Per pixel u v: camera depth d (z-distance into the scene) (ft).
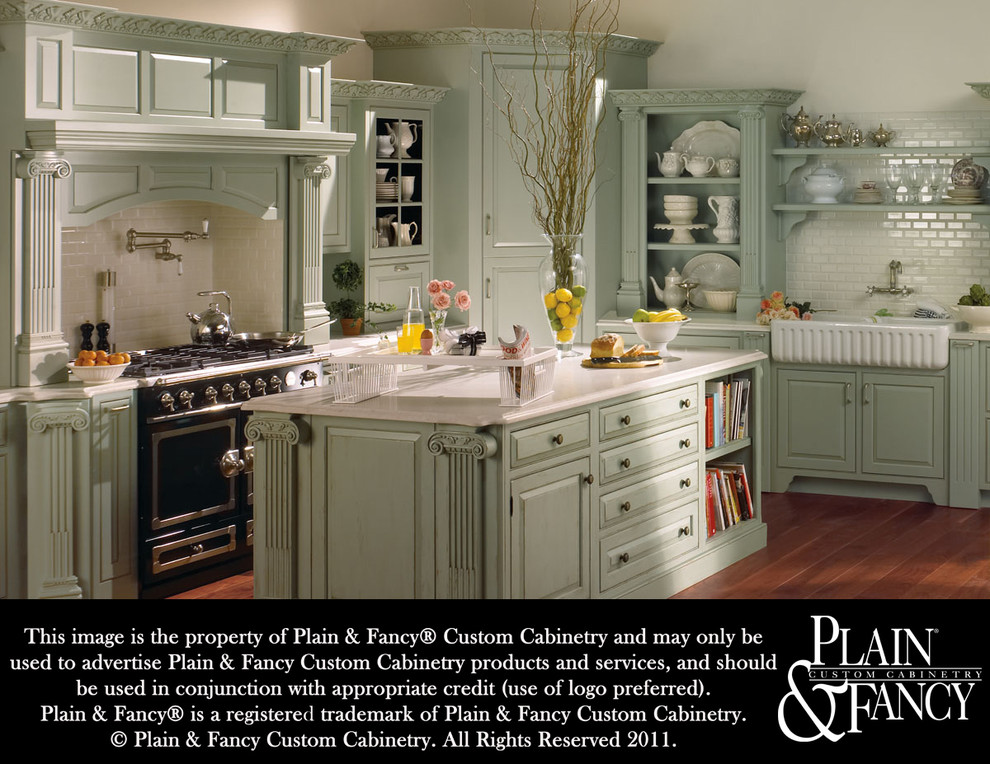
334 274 25.12
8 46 18.17
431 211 27.25
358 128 24.97
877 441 25.90
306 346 22.39
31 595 18.28
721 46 28.66
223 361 20.53
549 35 26.99
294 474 16.55
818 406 26.35
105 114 19.43
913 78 26.86
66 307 20.67
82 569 18.52
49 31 18.40
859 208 26.61
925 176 26.48
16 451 18.07
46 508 18.19
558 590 16.74
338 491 16.29
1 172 18.26
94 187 19.17
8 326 18.33
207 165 20.98
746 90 26.94
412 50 27.35
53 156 18.33
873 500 26.09
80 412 18.20
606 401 17.57
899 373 25.57
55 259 18.61
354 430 16.12
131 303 21.95
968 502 25.21
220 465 20.40
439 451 15.48
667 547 19.31
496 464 15.47
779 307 26.73
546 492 16.35
